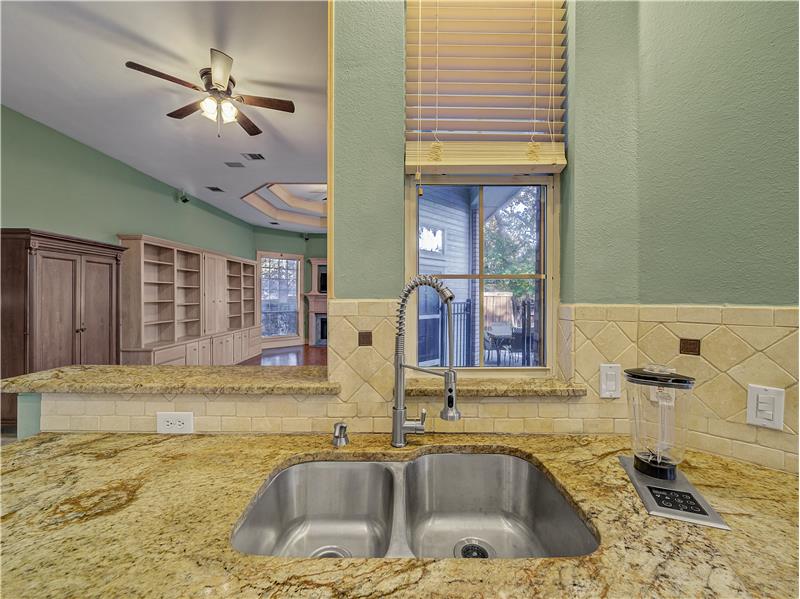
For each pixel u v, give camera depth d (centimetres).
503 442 112
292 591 53
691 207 107
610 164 121
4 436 292
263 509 89
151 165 459
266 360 722
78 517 71
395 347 111
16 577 55
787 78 90
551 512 92
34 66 264
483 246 138
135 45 243
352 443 111
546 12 130
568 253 126
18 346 292
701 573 57
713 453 101
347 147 121
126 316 439
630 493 81
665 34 112
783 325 91
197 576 56
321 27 228
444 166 124
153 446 107
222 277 637
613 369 119
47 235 305
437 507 109
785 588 53
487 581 55
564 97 130
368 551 101
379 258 121
